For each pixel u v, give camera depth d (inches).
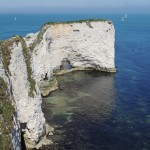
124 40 6584.6
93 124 2048.5
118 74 3408.0
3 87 1421.0
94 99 2549.2
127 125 2043.6
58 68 3408.0
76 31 3422.7
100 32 3484.3
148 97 2608.3
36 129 1752.0
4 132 1246.9
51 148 1718.8
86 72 3491.6
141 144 1785.2
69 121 2089.1
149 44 5935.0
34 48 2763.3
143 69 3646.7
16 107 1592.0
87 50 3501.5
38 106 1814.7
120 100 2529.5
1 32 7736.2
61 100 2517.2
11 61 1664.6
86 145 1759.4
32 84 1815.9
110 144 1779.0
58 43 3341.5
